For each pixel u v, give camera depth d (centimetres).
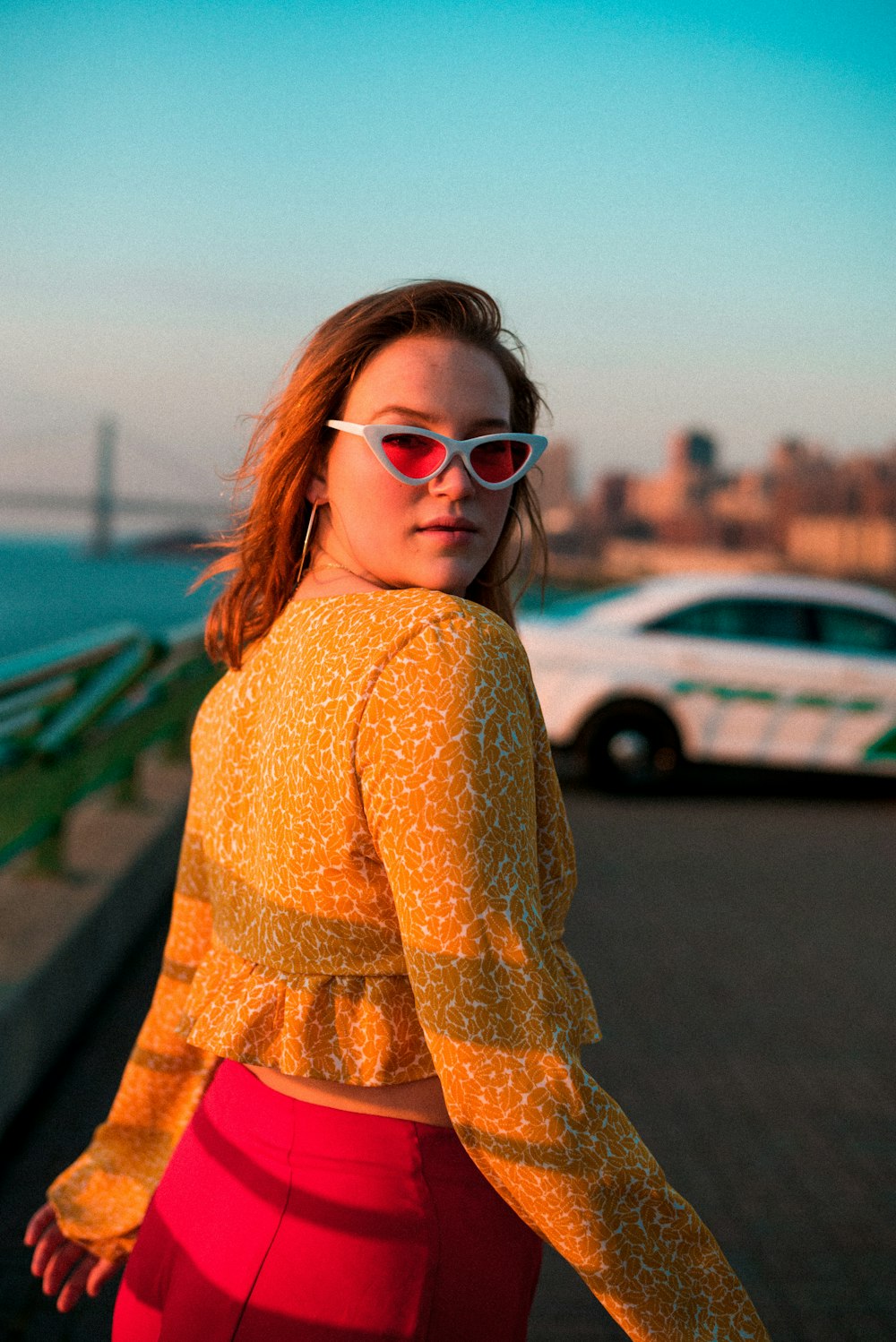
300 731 101
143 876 528
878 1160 335
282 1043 102
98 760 507
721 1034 431
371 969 101
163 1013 131
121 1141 134
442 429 113
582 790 948
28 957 372
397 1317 98
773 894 643
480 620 99
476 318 117
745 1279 273
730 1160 333
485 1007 92
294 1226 100
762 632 933
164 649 454
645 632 928
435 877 93
